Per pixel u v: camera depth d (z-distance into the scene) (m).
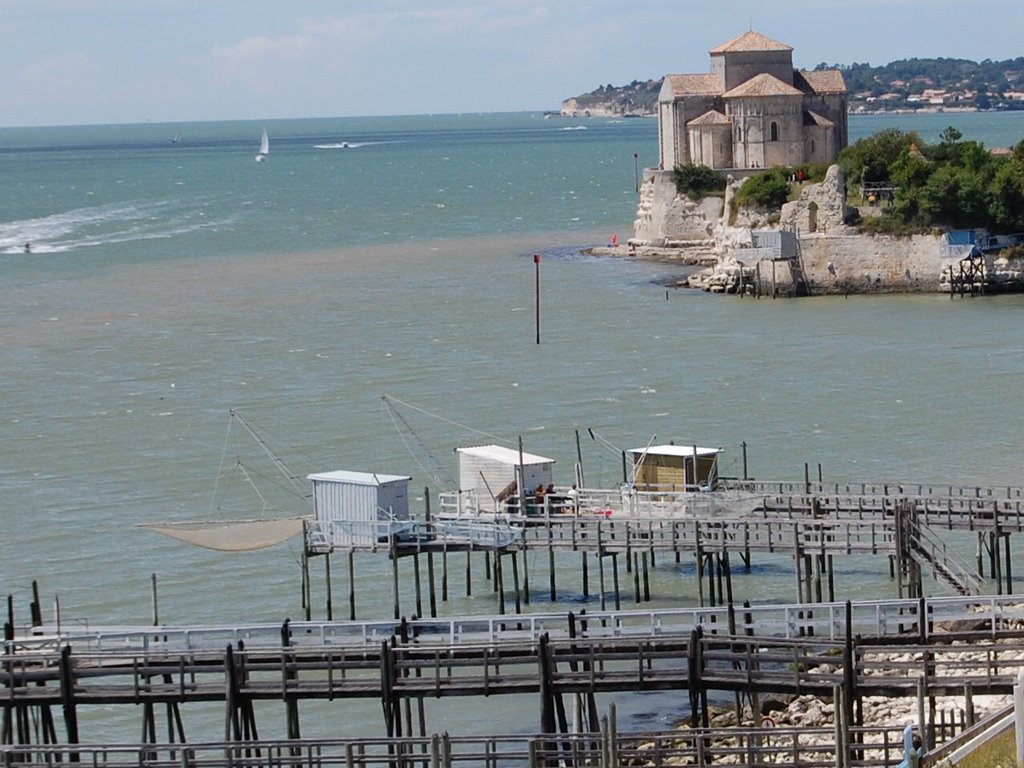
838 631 92.38
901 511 103.06
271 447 151.25
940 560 106.38
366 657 84.75
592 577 116.62
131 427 161.25
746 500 113.19
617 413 161.25
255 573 117.50
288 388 178.00
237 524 110.31
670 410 162.00
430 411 164.38
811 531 106.38
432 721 92.25
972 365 181.25
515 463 114.69
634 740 82.38
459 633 87.38
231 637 93.88
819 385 172.50
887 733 76.19
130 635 86.00
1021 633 82.88
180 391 178.38
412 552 107.12
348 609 110.19
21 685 83.56
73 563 119.25
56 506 133.50
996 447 144.12
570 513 113.69
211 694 81.56
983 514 110.00
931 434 149.50
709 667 84.62
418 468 142.00
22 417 166.88
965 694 78.19
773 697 90.19
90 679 90.00
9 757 76.62
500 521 109.44
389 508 108.94
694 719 79.94
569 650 84.19
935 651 79.19
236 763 74.88
